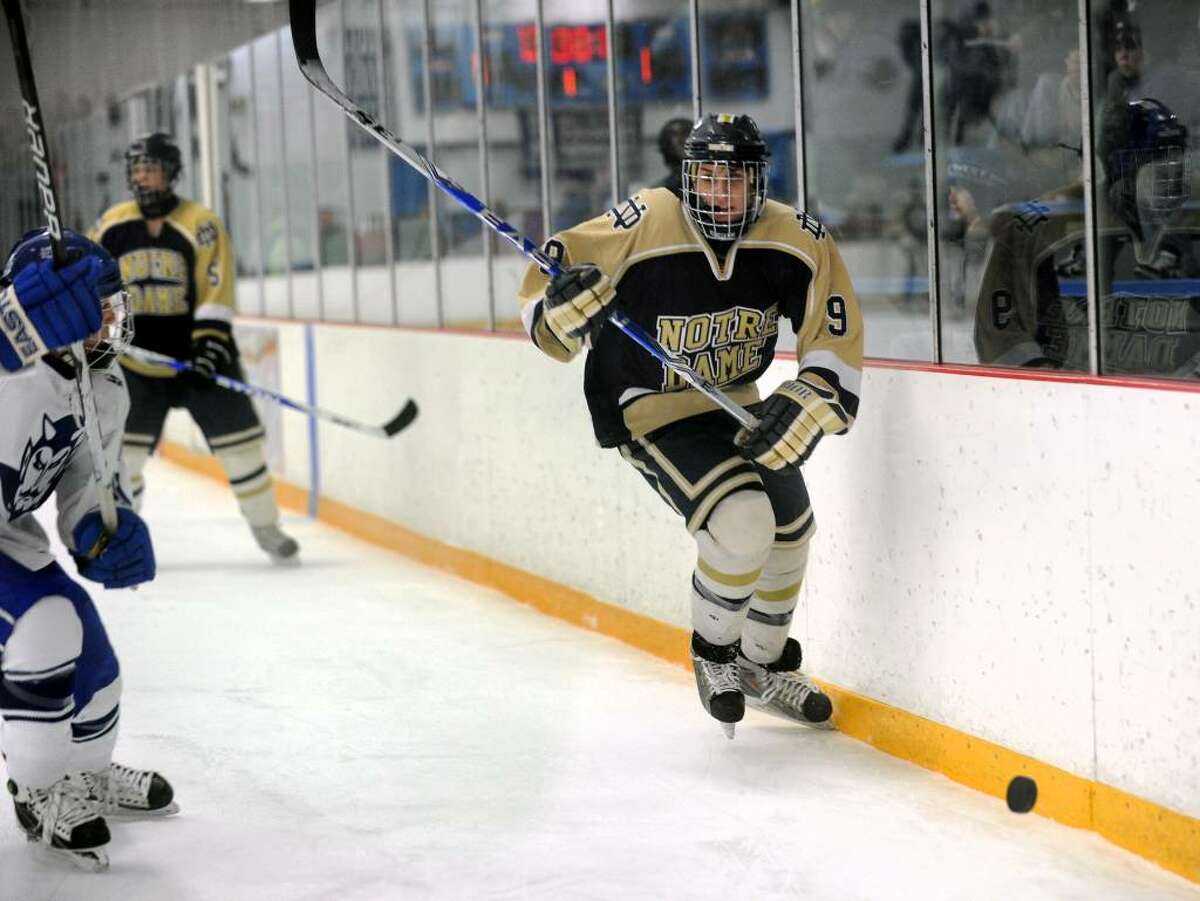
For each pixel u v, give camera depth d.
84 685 4.97
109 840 4.89
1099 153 5.41
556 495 8.81
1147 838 4.86
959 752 5.70
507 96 10.80
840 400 5.65
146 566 5.04
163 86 14.69
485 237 10.30
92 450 4.64
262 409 13.77
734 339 5.89
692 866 4.84
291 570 10.46
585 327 5.41
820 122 9.97
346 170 12.32
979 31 6.60
